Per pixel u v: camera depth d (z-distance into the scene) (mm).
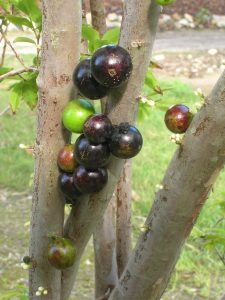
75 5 268
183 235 290
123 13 272
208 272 828
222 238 405
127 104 280
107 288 450
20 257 865
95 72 258
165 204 280
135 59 269
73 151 287
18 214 1001
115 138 273
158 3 256
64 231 322
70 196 299
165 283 316
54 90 282
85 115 280
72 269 335
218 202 432
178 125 295
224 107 245
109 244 436
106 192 302
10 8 407
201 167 262
